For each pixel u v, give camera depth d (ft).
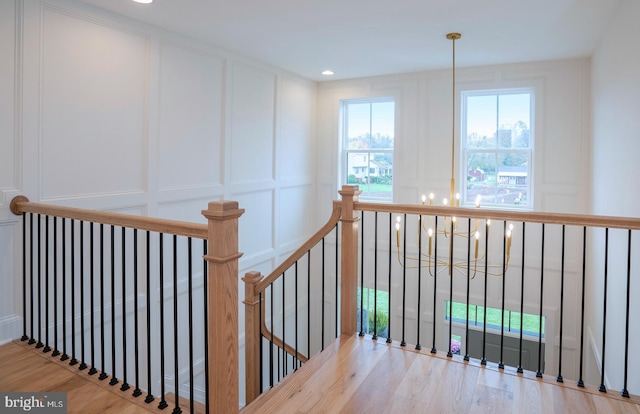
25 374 8.03
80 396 7.36
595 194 13.93
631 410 6.90
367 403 7.14
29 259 9.73
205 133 14.01
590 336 14.64
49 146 9.92
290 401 7.20
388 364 8.42
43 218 10.01
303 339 19.81
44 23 9.71
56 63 9.96
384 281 18.81
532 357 16.63
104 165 11.07
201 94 13.76
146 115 12.02
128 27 11.46
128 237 11.74
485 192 16.99
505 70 16.22
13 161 9.34
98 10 10.72
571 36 12.84
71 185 10.38
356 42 13.58
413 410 6.93
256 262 16.60
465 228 17.19
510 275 16.66
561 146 15.60
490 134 16.85
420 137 17.75
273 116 17.11
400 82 17.99
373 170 19.08
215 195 14.48
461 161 17.13
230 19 11.56
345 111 19.66
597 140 13.60
